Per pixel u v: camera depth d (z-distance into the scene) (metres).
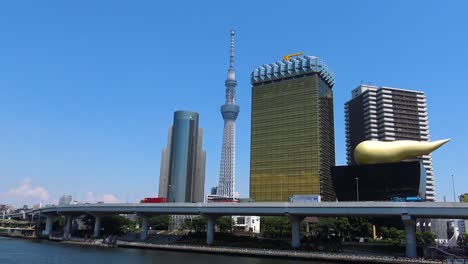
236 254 115.69
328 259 101.06
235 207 128.62
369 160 153.25
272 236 156.00
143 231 156.62
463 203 96.12
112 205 160.75
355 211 109.06
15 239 191.00
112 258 105.50
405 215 102.19
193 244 136.00
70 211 181.25
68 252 121.50
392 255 103.88
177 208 142.00
